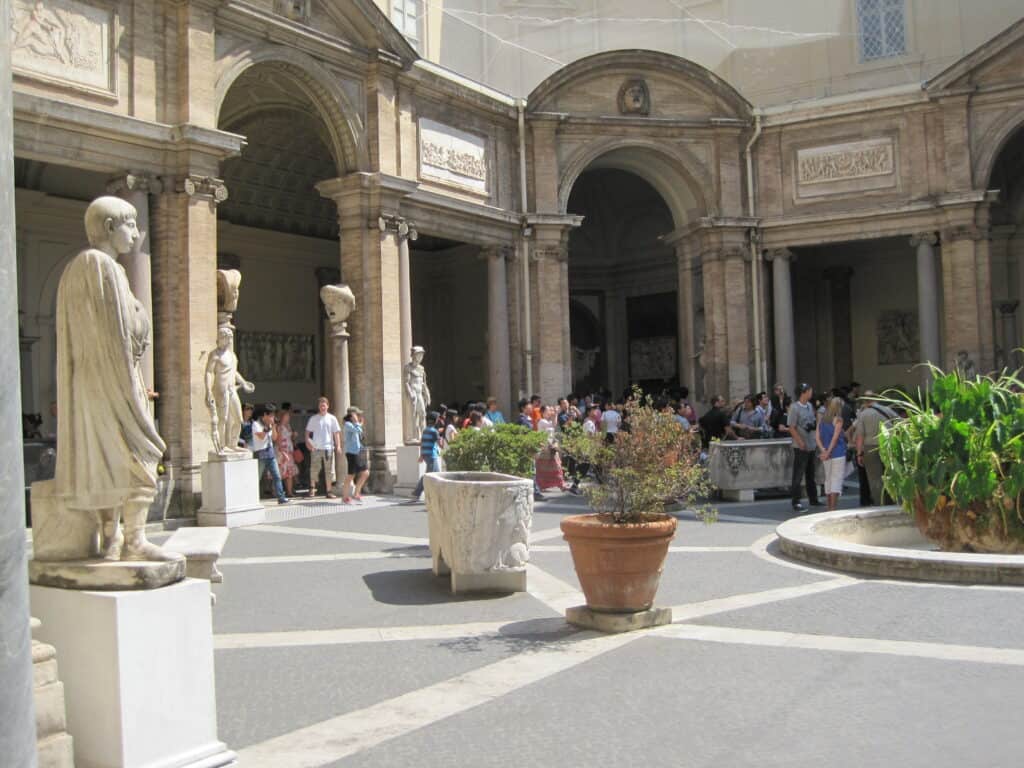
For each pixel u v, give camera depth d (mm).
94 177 24078
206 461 16969
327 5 21328
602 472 8547
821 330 35188
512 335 26922
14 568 3406
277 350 30734
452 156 25000
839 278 34781
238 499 16812
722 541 13258
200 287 17875
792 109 29156
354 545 13844
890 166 28328
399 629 8586
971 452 11578
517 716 6078
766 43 34031
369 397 22234
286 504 19422
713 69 34438
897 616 8453
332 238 32562
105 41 16859
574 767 5195
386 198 22469
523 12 34312
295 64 20625
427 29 31703
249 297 29906
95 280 5125
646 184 36219
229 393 17125
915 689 6367
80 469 5078
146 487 5227
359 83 22453
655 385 36844
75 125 16203
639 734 5684
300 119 25125
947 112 27516
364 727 5945
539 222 26938
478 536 10031
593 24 34594
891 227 28281
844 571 10672
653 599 8562
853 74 32906
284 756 5469
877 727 5676
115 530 5258
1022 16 31031
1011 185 31781
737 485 18938
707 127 28891
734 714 5984
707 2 34562
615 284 38062
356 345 22328
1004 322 31891
